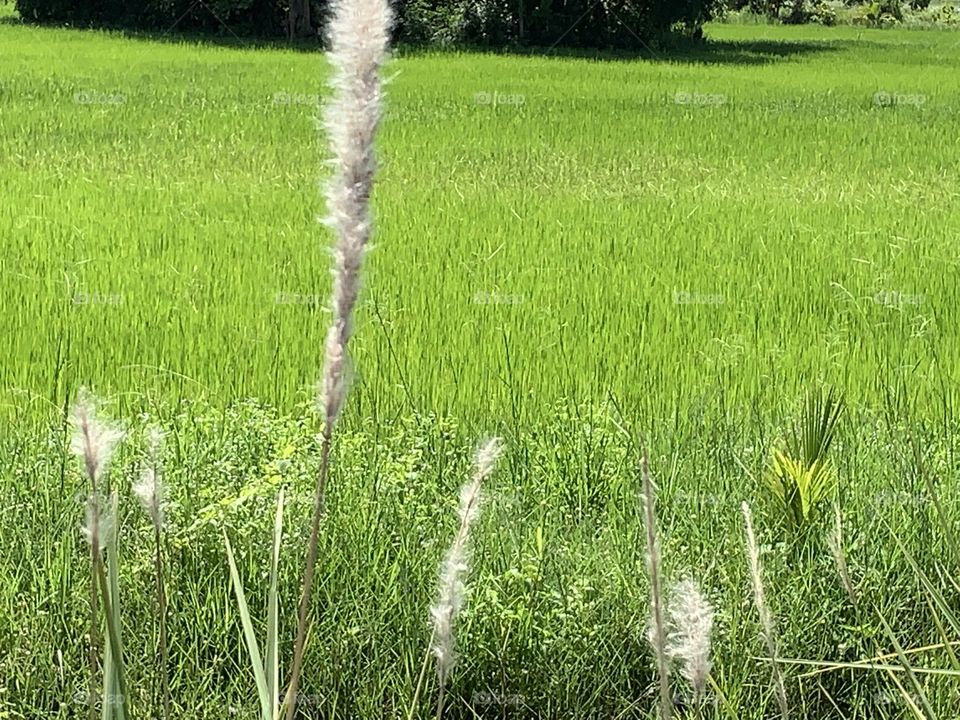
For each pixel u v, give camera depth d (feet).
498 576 13.89
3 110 60.64
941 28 224.53
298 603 13.64
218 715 12.82
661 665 5.18
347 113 4.55
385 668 13.28
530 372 23.13
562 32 129.80
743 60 120.16
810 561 14.10
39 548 14.46
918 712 8.87
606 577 14.03
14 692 12.94
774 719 13.25
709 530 14.99
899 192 45.37
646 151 55.16
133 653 13.25
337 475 15.34
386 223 36.32
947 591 14.24
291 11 125.90
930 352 25.09
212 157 48.32
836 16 228.43
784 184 46.88
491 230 36.06
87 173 43.78
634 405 20.86
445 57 109.70
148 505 6.75
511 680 13.32
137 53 101.19
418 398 21.06
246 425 17.38
